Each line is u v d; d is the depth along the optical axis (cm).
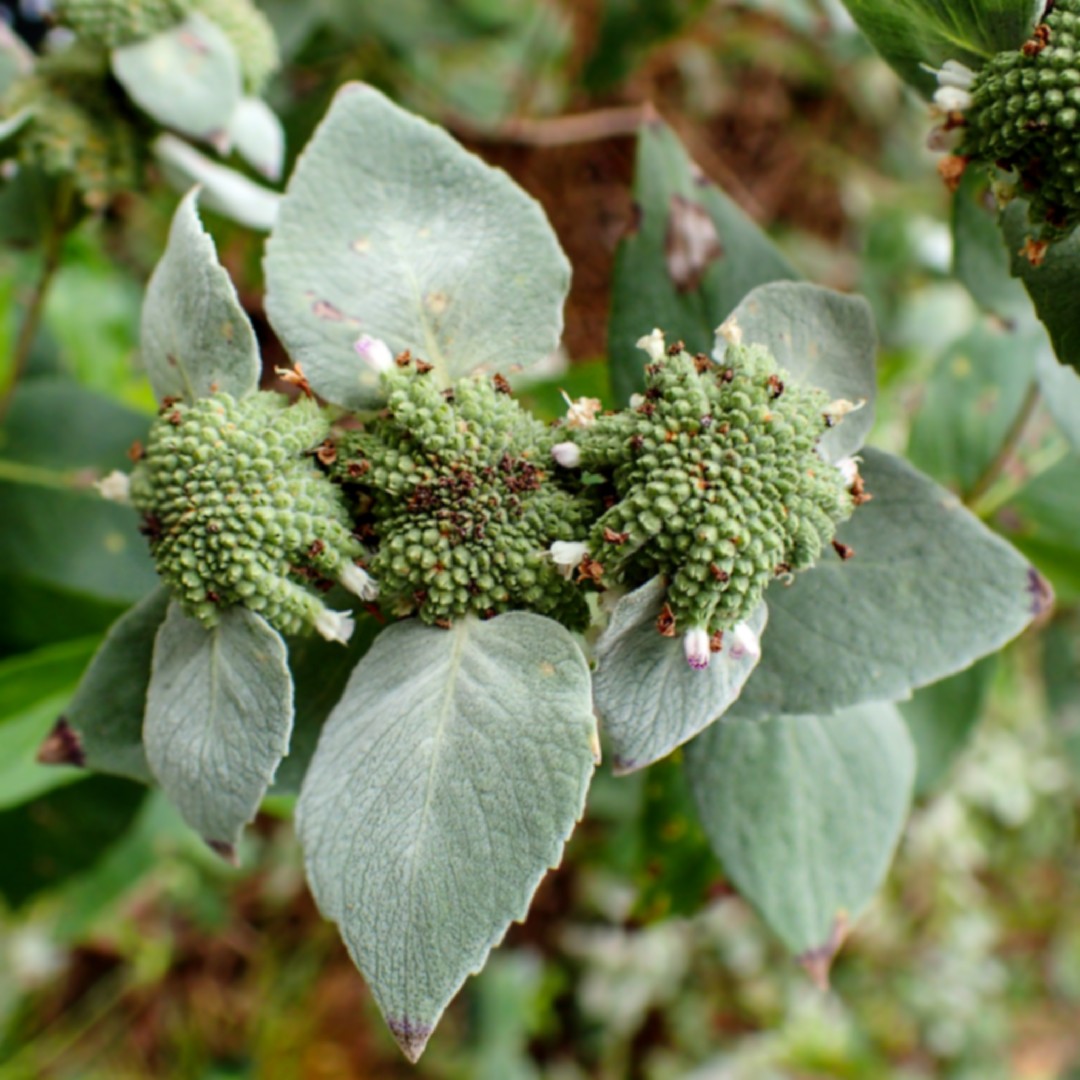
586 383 16
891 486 12
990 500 15
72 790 16
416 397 10
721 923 28
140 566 15
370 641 12
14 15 19
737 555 10
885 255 25
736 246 13
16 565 15
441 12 21
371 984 10
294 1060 25
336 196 11
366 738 10
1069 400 13
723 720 12
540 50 22
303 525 10
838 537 12
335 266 11
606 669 10
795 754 13
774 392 10
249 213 15
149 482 11
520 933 27
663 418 10
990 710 28
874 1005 30
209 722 11
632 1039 28
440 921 10
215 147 14
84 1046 25
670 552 10
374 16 20
